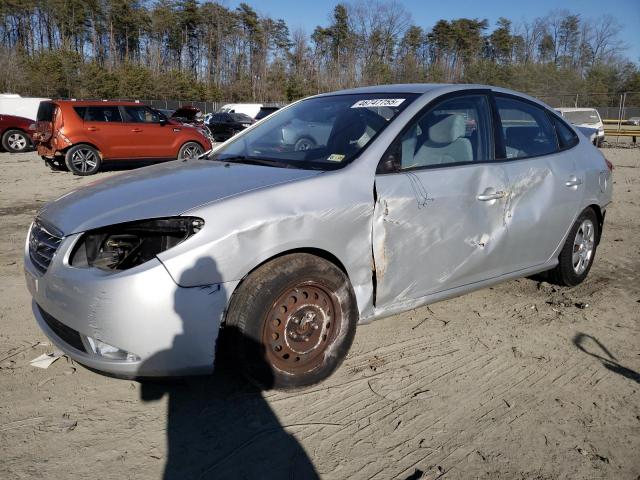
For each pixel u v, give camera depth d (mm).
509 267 4102
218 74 76500
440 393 3199
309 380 3109
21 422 2848
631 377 3422
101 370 2770
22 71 52031
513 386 3295
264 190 2979
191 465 2566
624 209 8812
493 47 73750
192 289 2682
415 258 3447
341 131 3652
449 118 3779
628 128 31391
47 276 2879
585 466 2617
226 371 3352
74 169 12523
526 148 4246
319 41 66000
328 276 3057
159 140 13633
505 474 2553
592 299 4672
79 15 71500
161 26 75250
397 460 2627
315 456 2643
